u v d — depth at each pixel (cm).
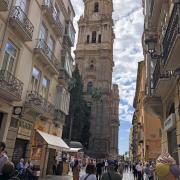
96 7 8419
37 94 1772
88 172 624
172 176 404
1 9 1262
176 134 1077
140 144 3934
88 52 7688
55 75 2209
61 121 2308
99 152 6525
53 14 2047
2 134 1372
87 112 5991
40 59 1817
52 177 1961
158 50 1391
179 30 798
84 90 7250
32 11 1708
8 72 1362
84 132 5719
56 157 2364
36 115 1783
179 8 823
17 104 1510
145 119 2998
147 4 1816
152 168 1656
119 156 8719
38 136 1802
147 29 1619
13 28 1429
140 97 3997
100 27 7944
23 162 1489
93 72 7444
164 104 1344
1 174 406
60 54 2364
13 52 1473
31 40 1569
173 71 1036
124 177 2709
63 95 2309
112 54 8394
